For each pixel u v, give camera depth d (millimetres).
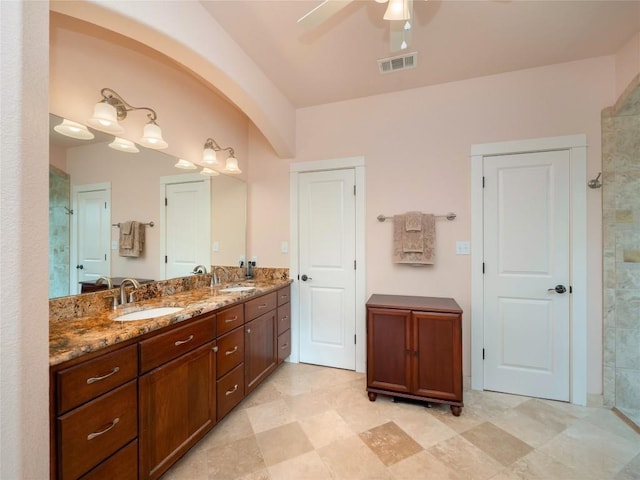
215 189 2717
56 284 1525
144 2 1335
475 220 2441
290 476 1524
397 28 1419
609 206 2152
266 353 2488
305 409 2143
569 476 1519
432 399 2125
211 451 1710
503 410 2129
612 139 2145
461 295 2484
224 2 1625
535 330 2312
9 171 697
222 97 2773
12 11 699
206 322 1771
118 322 1438
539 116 2297
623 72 2041
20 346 726
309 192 2943
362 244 2752
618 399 2141
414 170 2607
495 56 2141
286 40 1937
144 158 2027
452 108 2504
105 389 1181
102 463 1162
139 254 2012
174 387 1527
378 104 2709
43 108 779
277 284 2721
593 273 2193
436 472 1547
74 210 1624
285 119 2740
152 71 2068
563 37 1934
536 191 2311
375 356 2260
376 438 1820
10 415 706
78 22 1590
